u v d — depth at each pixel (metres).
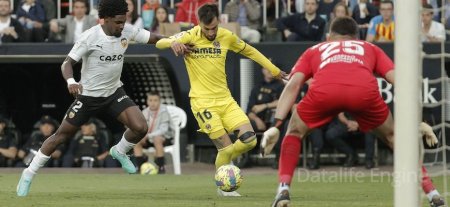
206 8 21.45
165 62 31.67
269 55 31.78
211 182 26.02
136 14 33.38
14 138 33.34
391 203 18.50
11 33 32.59
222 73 21.81
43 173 29.97
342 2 31.75
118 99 20.50
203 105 21.78
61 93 34.56
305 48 31.70
